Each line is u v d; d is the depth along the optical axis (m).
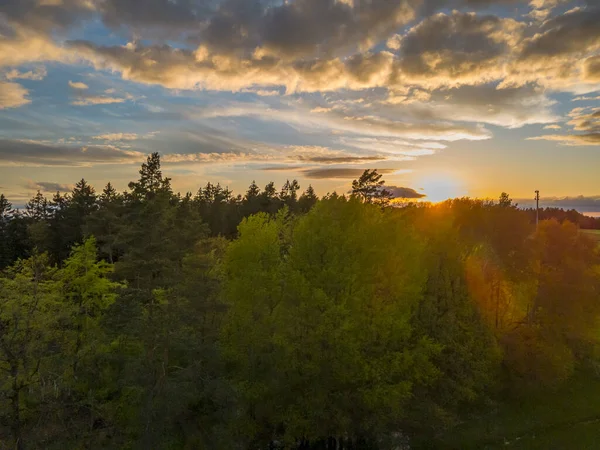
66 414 14.87
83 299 20.98
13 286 15.71
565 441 22.73
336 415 19.22
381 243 20.44
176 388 14.35
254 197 98.56
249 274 20.52
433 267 22.16
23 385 13.80
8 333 13.90
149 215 18.36
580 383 29.11
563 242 28.95
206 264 18.80
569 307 27.23
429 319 21.16
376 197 28.84
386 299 20.03
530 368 25.73
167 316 15.77
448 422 21.47
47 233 57.62
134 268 17.97
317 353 19.03
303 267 20.20
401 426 23.14
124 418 16.66
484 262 26.12
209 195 108.12
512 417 24.84
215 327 20.70
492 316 25.88
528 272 26.64
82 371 16.69
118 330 16.22
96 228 49.62
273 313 21.27
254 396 18.97
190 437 15.74
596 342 31.78
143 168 19.45
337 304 19.25
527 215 28.06
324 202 21.16
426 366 19.36
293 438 19.78
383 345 19.42
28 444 13.45
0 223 68.12
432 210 24.94
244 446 20.97
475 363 21.91
